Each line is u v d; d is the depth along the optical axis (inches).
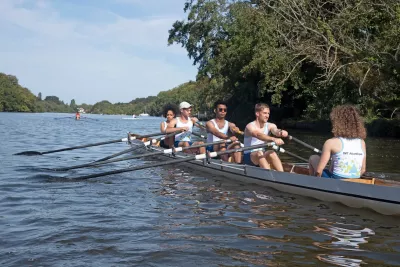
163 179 336.2
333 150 247.6
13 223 204.8
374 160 454.3
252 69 1113.4
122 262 156.9
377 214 226.2
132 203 250.7
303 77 1034.1
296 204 249.3
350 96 971.3
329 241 182.4
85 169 394.9
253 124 322.3
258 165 321.7
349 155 245.9
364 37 879.1
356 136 245.6
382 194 224.2
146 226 201.9
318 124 1063.6
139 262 157.2
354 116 245.9
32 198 261.0
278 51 949.2
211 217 219.8
